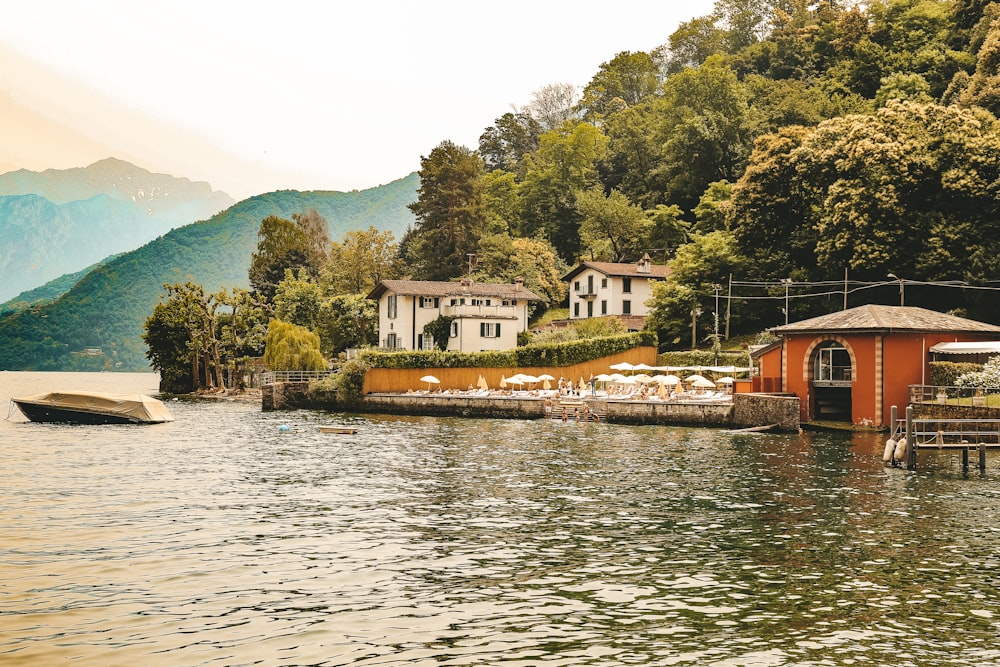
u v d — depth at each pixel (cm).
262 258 15000
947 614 1738
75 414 6500
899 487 3381
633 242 12306
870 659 1493
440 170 13112
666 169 12544
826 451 4606
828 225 7544
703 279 9212
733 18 17500
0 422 6506
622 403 6531
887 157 7138
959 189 6962
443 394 7688
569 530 2517
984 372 5172
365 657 1481
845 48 12988
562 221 13862
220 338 11512
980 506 2956
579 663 1463
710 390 7575
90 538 2364
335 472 3747
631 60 18650
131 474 3659
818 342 5850
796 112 11200
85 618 1675
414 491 3222
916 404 5231
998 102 8212
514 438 5366
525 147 18875
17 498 3023
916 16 12419
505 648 1529
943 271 7169
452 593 1859
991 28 9169
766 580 1978
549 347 8350
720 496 3130
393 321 10500
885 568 2091
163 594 1836
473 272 12225
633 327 9956
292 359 9031
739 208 8738
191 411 8025
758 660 1484
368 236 13262
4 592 1842
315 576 1984
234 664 1445
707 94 12544
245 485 3362
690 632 1619
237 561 2117
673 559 2170
